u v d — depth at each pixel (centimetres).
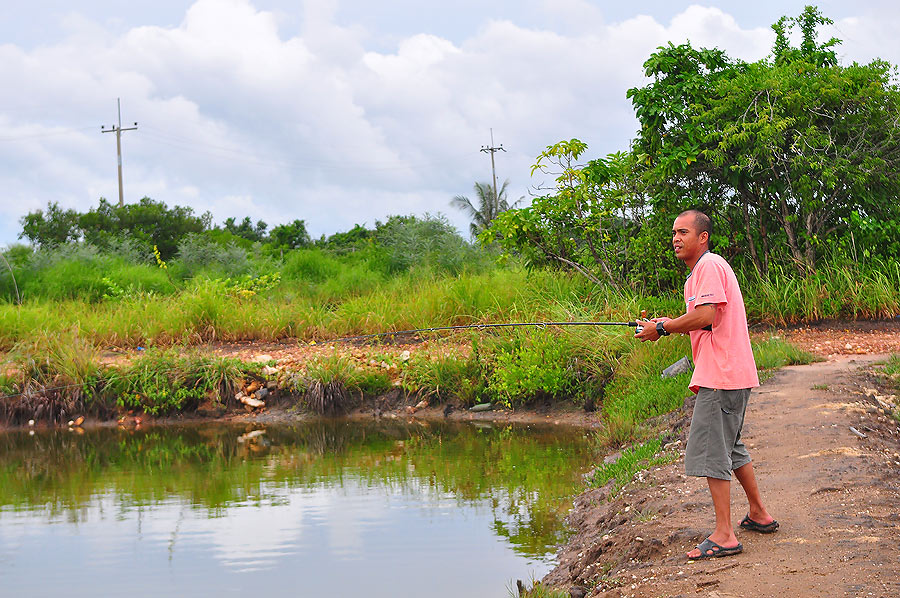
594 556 569
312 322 1636
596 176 1473
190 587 591
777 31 1606
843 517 507
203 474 955
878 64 1424
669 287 1470
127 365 1366
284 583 593
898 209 1434
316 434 1169
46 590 593
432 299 1574
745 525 500
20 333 1570
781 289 1409
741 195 1438
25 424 1305
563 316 1352
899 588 398
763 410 821
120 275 2122
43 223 3347
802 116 1374
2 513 808
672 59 1450
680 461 736
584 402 1201
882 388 889
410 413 1286
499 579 586
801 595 401
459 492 824
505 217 1512
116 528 746
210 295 1680
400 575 599
